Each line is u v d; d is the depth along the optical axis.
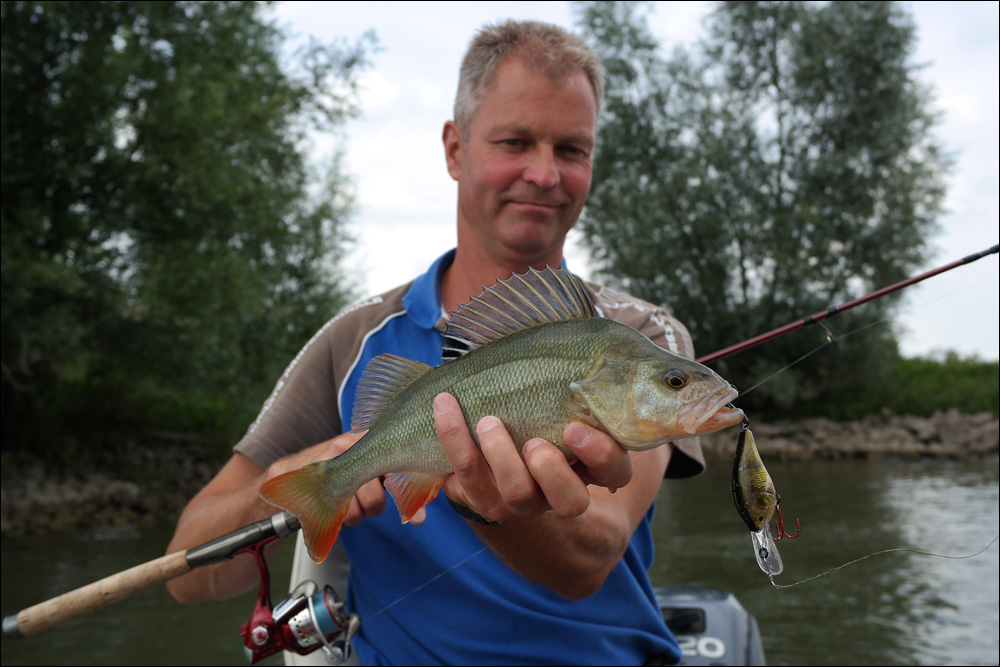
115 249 14.85
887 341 24.22
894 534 10.92
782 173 25.25
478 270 2.97
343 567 3.33
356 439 2.33
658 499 14.72
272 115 16.88
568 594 2.40
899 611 7.59
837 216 24.25
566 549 2.21
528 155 2.79
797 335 24.62
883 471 18.70
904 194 23.33
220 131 15.70
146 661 6.53
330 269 23.28
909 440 22.44
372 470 2.15
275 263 20.11
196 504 2.93
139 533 12.74
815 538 10.82
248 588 3.11
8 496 13.62
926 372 27.53
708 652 3.99
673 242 25.22
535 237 2.84
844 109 24.22
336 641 2.72
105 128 14.13
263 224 16.73
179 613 7.93
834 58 24.00
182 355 15.16
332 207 23.12
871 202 23.77
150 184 15.04
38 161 14.11
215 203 15.48
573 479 1.77
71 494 14.23
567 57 2.80
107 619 7.72
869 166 23.80
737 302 25.41
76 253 14.23
